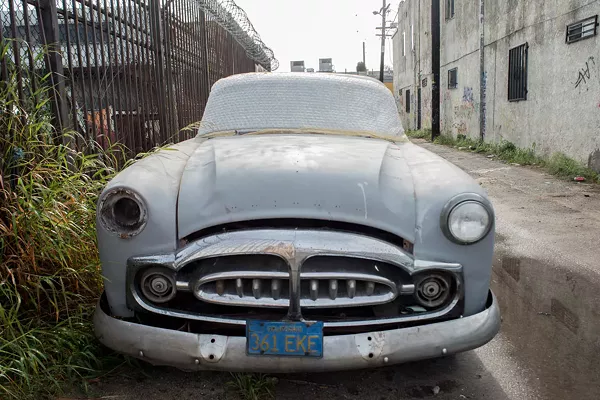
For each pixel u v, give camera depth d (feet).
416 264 7.44
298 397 8.06
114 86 15.12
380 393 8.23
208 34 28.37
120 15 15.56
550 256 15.28
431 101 68.33
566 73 31.09
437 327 7.47
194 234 7.64
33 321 9.01
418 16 81.20
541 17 34.22
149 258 7.45
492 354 9.56
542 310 11.51
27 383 7.54
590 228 18.17
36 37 11.57
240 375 8.40
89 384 8.22
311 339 7.17
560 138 32.07
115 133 14.70
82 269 9.48
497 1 42.42
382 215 7.58
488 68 45.14
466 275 7.67
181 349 7.25
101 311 7.92
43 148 10.28
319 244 7.16
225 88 12.69
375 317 7.50
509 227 18.57
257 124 11.71
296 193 7.60
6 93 9.60
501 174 31.04
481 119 46.73
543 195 24.23
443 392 8.29
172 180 8.18
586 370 8.97
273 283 7.20
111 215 7.65
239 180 7.85
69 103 12.79
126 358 8.66
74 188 10.08
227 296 7.30
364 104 12.27
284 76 12.82
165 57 20.43
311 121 11.71
